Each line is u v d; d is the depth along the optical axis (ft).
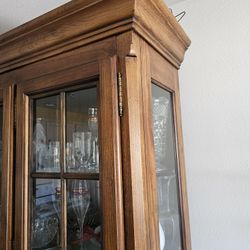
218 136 3.14
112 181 1.73
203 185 3.17
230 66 3.15
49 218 2.18
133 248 1.64
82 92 2.07
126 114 1.77
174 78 2.62
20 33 2.28
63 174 2.11
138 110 1.80
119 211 1.69
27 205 2.23
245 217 2.89
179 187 2.46
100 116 1.85
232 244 2.93
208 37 3.33
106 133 1.79
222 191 3.05
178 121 2.61
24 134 2.31
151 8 1.89
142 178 1.76
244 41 3.09
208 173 3.15
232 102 3.09
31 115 2.36
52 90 2.22
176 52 2.55
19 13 3.56
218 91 3.19
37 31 2.20
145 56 1.98
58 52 2.16
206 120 3.23
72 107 2.13
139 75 1.86
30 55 2.33
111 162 1.75
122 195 1.71
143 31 1.91
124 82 1.79
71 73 2.06
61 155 2.16
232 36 3.17
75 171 2.07
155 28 2.04
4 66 2.55
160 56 2.29
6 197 2.32
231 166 3.02
